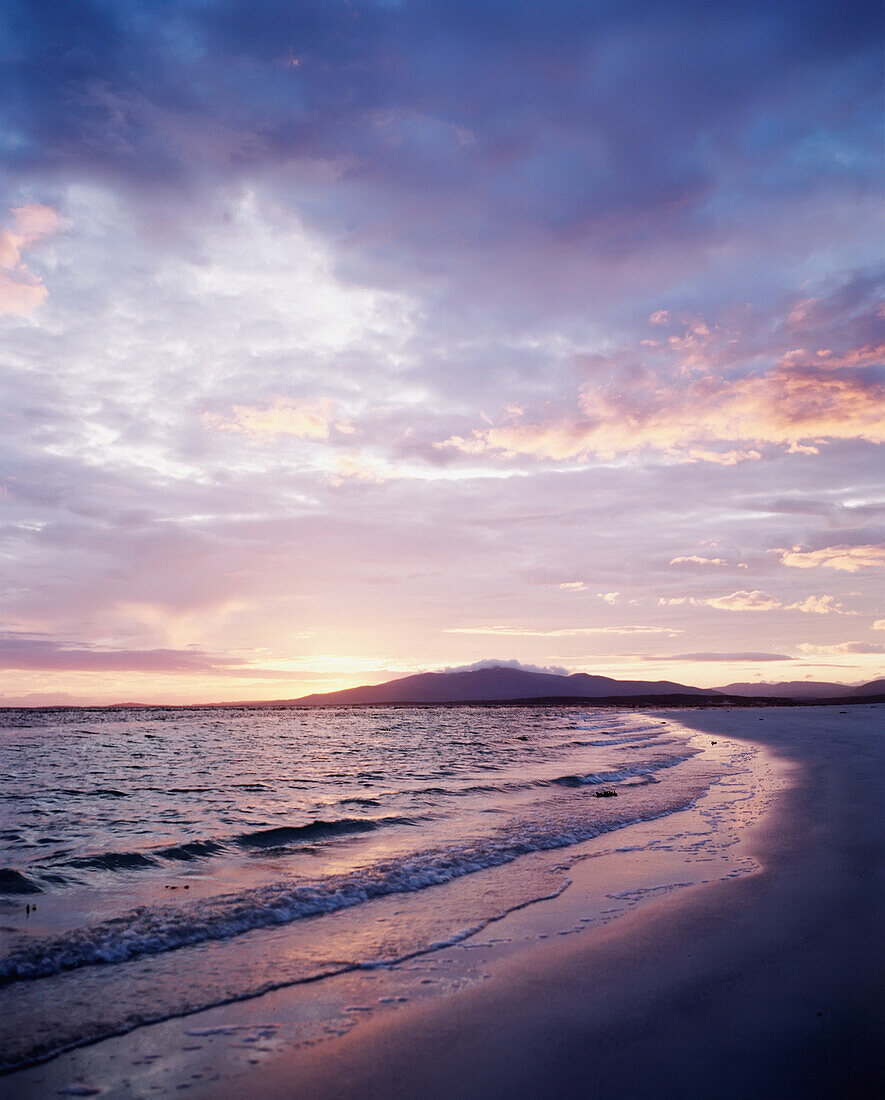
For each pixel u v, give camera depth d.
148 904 8.03
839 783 17.22
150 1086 4.25
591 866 9.91
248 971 6.15
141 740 43.22
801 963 5.90
